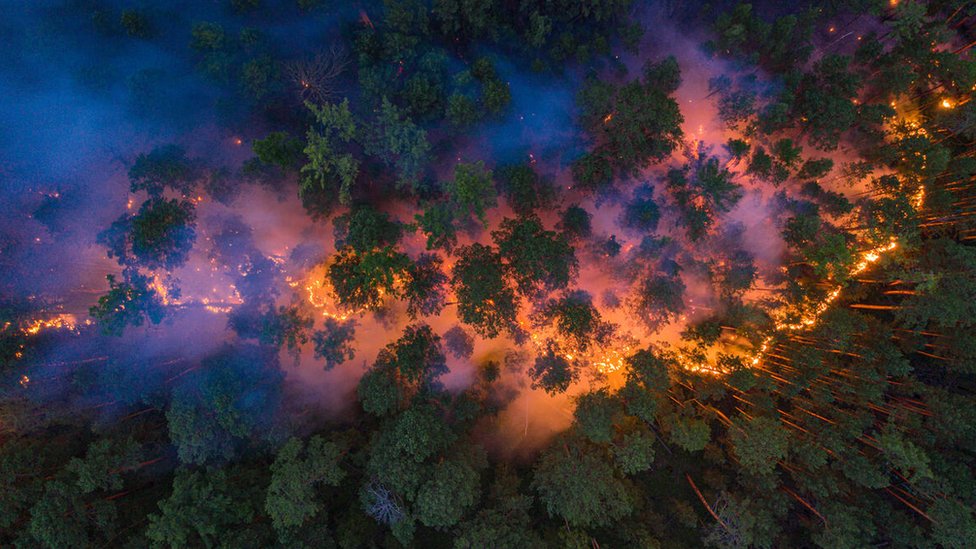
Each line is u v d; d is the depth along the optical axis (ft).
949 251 96.22
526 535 93.50
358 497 102.12
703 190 99.40
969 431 95.81
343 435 101.96
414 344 94.48
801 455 98.68
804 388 99.96
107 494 94.89
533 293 95.96
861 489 102.01
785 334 100.99
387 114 92.68
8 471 83.15
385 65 101.76
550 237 93.61
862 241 103.50
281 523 86.79
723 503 104.53
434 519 86.94
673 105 95.30
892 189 100.58
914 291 98.17
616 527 102.12
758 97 104.68
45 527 80.94
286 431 95.86
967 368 100.58
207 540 85.15
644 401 93.81
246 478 95.14
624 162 102.37
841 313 99.14
